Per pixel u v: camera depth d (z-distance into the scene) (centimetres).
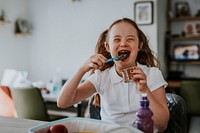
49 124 89
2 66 349
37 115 246
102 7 345
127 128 76
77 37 365
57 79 325
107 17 343
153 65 126
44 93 292
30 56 401
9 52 361
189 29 370
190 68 376
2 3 345
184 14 366
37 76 398
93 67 100
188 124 315
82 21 360
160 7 332
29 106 245
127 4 329
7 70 341
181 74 373
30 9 393
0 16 341
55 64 384
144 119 78
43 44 389
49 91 302
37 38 393
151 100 93
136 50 106
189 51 366
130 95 110
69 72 374
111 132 75
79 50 365
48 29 384
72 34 368
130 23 108
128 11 329
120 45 103
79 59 366
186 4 368
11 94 246
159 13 325
